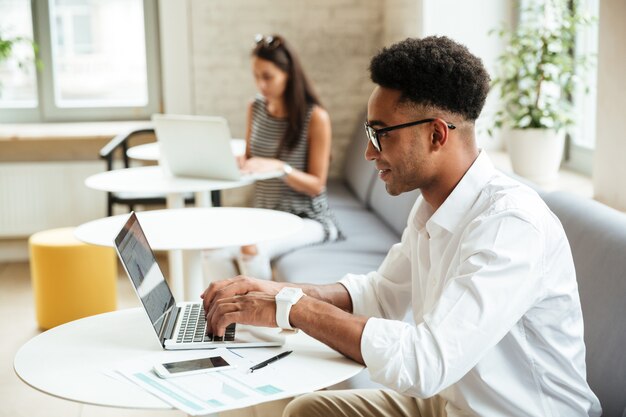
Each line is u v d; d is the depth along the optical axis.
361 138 5.43
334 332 1.73
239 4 5.70
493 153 4.57
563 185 3.66
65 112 5.99
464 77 1.73
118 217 3.16
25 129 5.69
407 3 4.96
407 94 1.73
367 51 5.80
